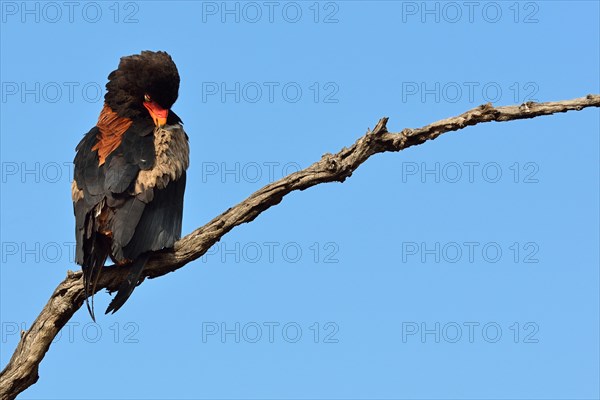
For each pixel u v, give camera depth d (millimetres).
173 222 11500
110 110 12812
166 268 10938
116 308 10227
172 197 11664
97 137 11938
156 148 11820
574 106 9789
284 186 10320
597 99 9758
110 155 11422
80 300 10445
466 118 9930
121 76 12836
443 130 10023
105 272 11047
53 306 10289
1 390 10117
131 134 11992
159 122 12516
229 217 10578
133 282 10500
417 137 10023
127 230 10656
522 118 9922
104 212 10867
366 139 10055
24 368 10148
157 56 13133
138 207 10938
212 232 10688
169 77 12820
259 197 10438
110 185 10891
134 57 13094
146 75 12727
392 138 10031
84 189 10984
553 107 9820
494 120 9961
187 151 12547
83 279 10266
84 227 10680
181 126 12922
